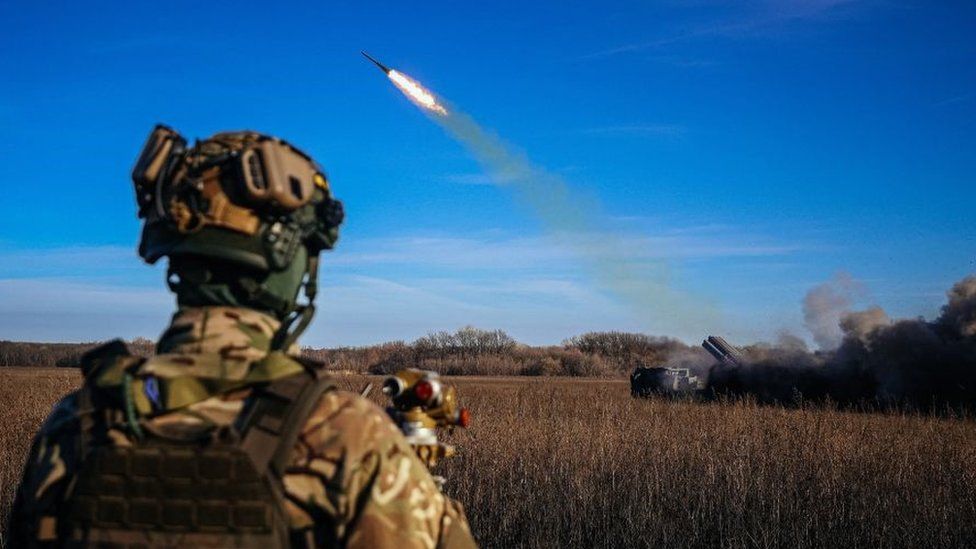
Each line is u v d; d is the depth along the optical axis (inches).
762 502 371.9
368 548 77.5
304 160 91.0
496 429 498.9
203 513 75.4
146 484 76.3
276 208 86.2
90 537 77.1
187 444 77.5
